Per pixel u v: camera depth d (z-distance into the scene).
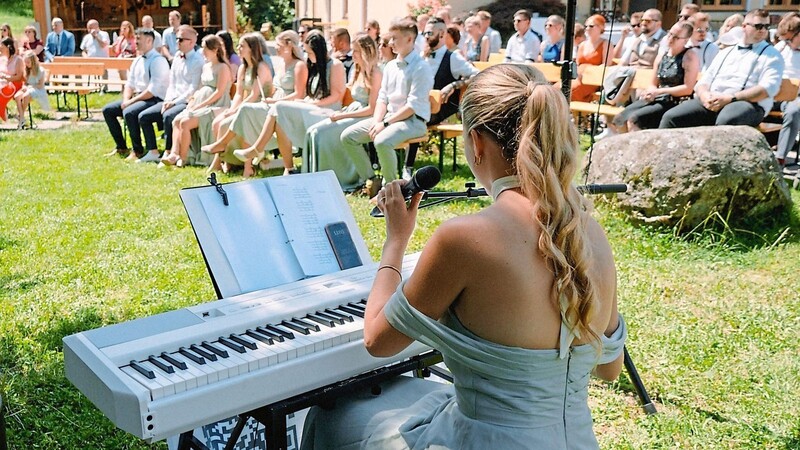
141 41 8.70
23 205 6.56
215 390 1.79
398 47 6.54
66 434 2.98
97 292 4.53
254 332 2.03
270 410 1.91
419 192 1.93
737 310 4.10
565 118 1.59
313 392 1.99
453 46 7.99
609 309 1.74
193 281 4.73
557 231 1.59
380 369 2.14
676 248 5.05
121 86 15.07
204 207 2.42
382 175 6.90
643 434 2.99
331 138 6.84
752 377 3.38
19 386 3.33
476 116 1.65
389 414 1.97
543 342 1.62
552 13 16.30
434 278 1.62
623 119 7.04
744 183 5.14
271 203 2.54
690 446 2.91
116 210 6.42
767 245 5.12
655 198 5.21
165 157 8.26
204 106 8.22
